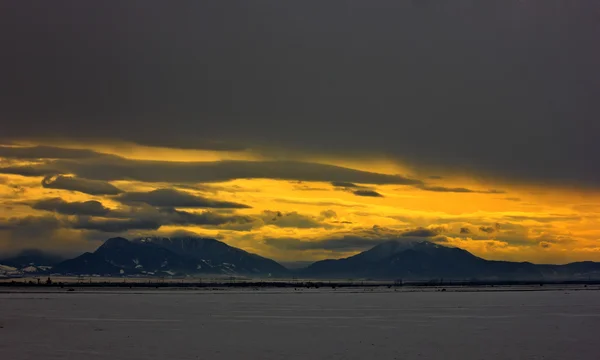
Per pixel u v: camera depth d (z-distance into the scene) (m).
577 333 85.06
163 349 67.19
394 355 63.69
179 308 139.25
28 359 60.53
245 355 63.25
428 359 61.34
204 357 61.88
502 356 63.69
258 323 99.38
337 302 174.75
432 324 98.62
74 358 61.16
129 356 62.41
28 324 95.81
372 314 122.25
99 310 129.62
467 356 63.44
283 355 63.28
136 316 113.38
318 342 73.38
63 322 99.50
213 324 96.88
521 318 112.25
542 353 65.62
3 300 173.12
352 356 62.84
